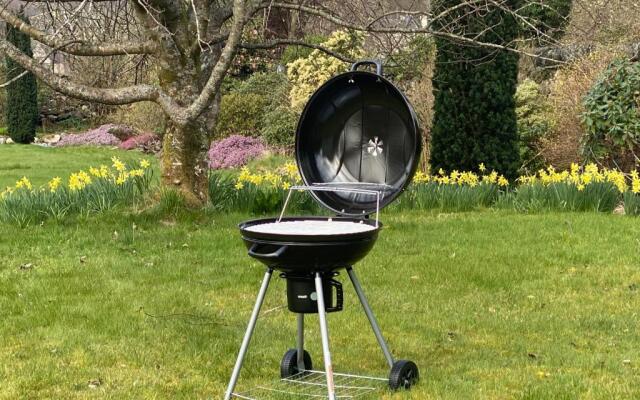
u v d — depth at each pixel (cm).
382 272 624
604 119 1025
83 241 739
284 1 884
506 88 1070
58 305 526
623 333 462
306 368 406
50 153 2184
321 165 407
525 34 1483
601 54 1256
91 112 2859
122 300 540
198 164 861
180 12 818
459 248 709
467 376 389
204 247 723
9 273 622
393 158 385
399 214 930
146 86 752
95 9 868
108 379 388
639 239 726
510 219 851
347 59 916
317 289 331
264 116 1948
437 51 1081
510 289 573
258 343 450
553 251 688
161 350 435
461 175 1019
